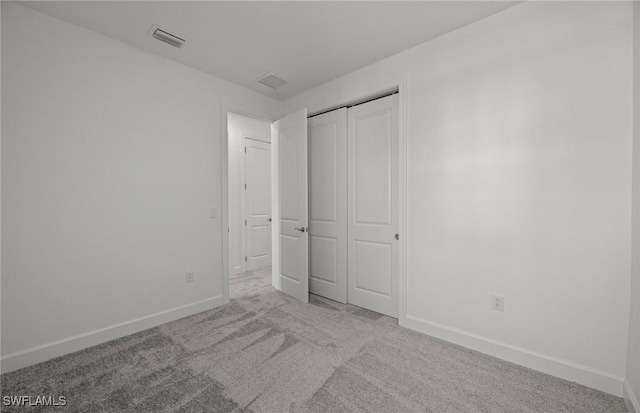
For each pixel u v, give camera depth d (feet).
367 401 4.92
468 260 6.66
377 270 8.87
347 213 9.62
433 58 7.16
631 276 4.86
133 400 4.98
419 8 6.02
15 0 5.70
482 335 6.50
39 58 6.13
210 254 9.30
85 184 6.78
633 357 4.65
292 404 4.87
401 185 7.75
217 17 6.32
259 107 10.76
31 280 6.07
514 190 6.01
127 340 7.14
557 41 5.49
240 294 10.78
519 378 5.53
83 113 6.75
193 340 7.13
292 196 10.45
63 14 6.19
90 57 6.84
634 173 4.76
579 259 5.34
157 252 8.05
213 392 5.18
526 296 5.91
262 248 15.15
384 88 8.18
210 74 9.21
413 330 7.61
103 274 7.07
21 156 5.92
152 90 7.91
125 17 6.32
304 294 9.82
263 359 6.24
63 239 6.47
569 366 5.45
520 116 5.91
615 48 4.96
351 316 8.59
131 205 7.54
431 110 7.19
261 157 15.07
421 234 7.42
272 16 6.30
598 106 5.11
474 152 6.53
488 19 6.29
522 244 5.94
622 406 4.76
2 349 5.74
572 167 5.38
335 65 8.59
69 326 6.56
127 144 7.45
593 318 5.23
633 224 4.79
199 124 8.96
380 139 8.68
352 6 5.96
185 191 8.66
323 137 10.25
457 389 5.22
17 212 5.89
